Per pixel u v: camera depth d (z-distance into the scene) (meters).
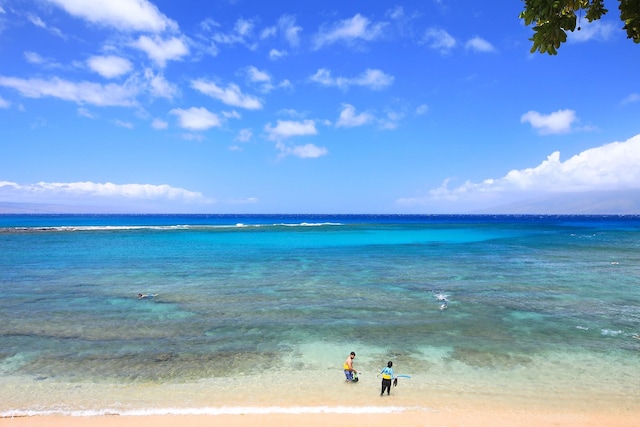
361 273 31.00
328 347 15.66
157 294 23.75
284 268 33.38
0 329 17.36
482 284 26.94
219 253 43.16
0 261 36.53
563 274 30.94
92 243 52.56
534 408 11.15
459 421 10.51
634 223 156.50
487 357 14.68
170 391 12.10
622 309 20.88
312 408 11.17
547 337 16.69
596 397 11.73
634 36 4.54
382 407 11.24
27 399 11.54
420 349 15.48
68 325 17.98
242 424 10.32
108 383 12.59
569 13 4.45
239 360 14.40
